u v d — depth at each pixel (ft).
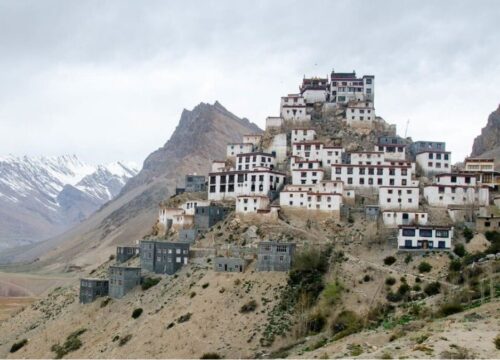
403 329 377.91
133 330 570.46
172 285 627.46
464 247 604.08
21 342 629.10
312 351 391.65
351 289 542.16
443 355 284.61
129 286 645.10
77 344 586.04
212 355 495.41
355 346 360.48
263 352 483.51
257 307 545.03
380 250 618.03
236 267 606.96
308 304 526.16
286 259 586.86
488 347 296.30
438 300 463.01
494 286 451.12
